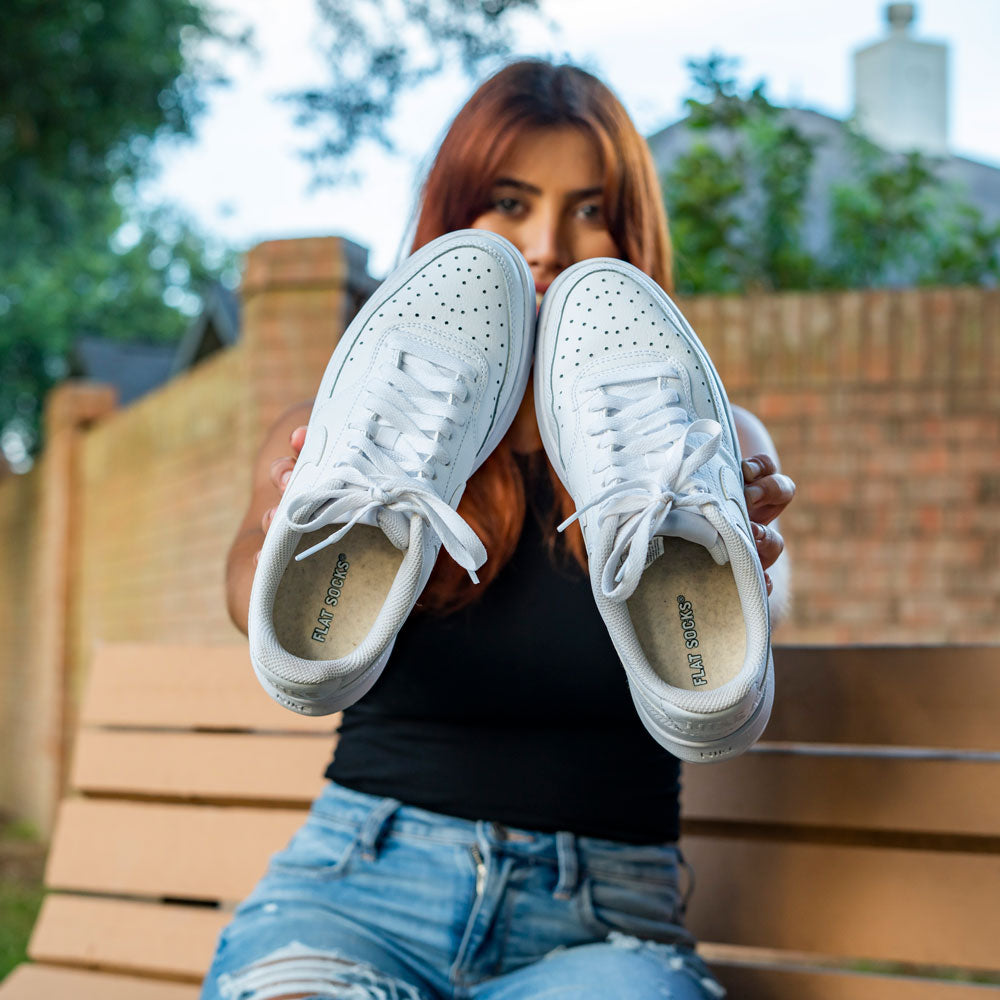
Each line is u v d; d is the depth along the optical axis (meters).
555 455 1.38
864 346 3.80
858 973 1.56
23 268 23.14
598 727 1.34
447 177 1.66
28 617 8.13
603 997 1.20
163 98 10.18
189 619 5.29
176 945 1.89
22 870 6.30
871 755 1.60
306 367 4.06
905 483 3.77
